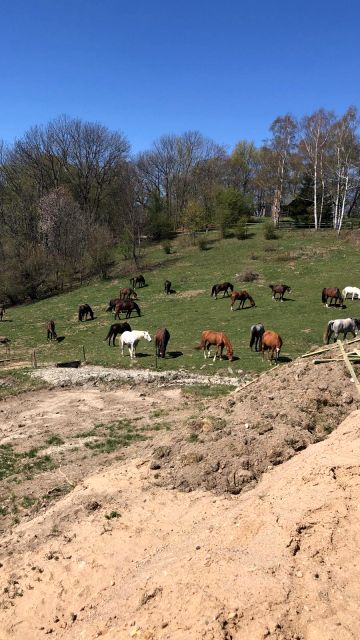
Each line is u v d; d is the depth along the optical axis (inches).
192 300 1593.3
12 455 564.4
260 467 376.8
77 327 1445.6
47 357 1138.0
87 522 368.2
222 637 215.8
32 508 429.4
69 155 2984.7
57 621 279.9
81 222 2506.2
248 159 3713.1
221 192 2854.3
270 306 1401.3
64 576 315.6
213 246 2447.1
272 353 954.7
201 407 682.8
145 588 266.5
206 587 246.1
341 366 488.1
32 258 2161.7
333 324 956.0
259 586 237.0
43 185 2933.1
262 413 449.4
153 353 1085.8
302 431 403.2
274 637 211.8
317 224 2517.2
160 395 778.2
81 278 2241.6
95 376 887.7
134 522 355.6
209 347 1002.7
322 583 235.9
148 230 2869.1
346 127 2367.1
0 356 1177.4
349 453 324.2
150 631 234.4
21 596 306.8
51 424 668.7
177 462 418.3
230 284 1584.6
